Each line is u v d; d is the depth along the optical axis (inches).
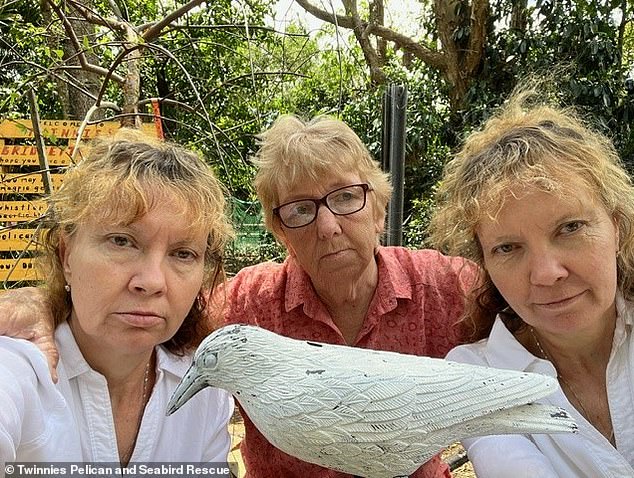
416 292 27.5
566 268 18.7
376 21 109.3
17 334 19.7
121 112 46.9
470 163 21.5
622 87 93.8
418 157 104.8
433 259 28.7
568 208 18.5
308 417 16.3
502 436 20.5
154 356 22.6
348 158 25.2
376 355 17.8
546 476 18.6
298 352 17.3
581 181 18.8
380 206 27.3
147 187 18.2
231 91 63.6
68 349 20.2
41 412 18.4
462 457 38.2
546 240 18.9
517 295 19.8
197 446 22.6
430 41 121.3
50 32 47.4
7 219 50.1
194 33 71.4
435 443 16.6
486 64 105.3
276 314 27.7
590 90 91.4
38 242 21.2
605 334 21.7
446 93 109.0
